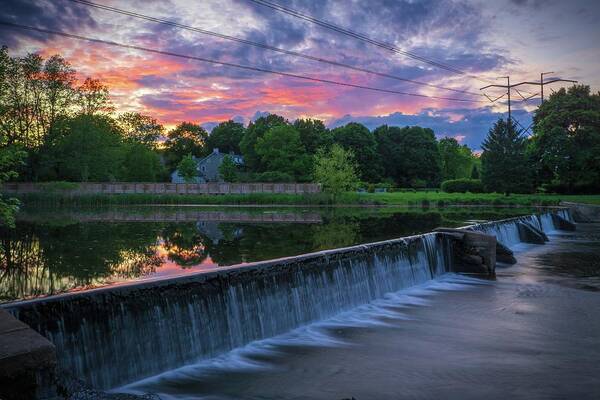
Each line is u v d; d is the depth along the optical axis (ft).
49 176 250.78
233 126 452.76
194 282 30.12
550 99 250.16
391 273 51.13
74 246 64.64
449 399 25.05
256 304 34.30
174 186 252.21
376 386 26.63
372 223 109.40
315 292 39.91
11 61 220.84
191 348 29.50
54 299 23.40
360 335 36.35
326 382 27.09
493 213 150.92
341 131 342.03
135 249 62.03
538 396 25.55
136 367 26.55
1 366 15.19
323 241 72.23
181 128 430.20
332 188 224.53
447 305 46.21
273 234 83.15
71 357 23.76
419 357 31.53
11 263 50.65
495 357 31.73
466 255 61.52
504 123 228.43
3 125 63.31
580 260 72.84
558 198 201.05
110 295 25.68
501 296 50.08
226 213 147.54
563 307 45.39
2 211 46.91
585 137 220.02
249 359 30.58
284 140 302.66
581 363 30.60
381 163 360.48
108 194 211.20
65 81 240.73
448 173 431.02
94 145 237.45
